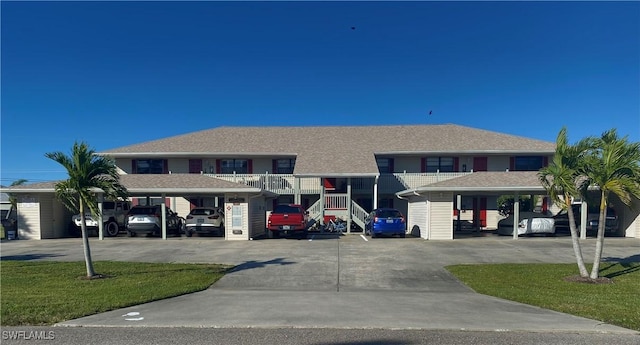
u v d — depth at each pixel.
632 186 8.95
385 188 24.53
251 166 26.34
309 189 25.03
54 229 20.06
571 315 6.60
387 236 19.64
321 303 7.46
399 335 5.55
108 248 15.59
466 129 28.16
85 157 9.93
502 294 8.20
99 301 7.36
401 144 25.95
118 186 10.49
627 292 8.31
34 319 6.23
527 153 24.72
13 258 13.31
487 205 25.64
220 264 11.90
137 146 26.52
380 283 9.49
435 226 18.36
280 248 15.22
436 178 24.25
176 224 20.92
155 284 9.02
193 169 26.19
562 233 20.89
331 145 26.31
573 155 9.73
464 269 10.99
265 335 5.54
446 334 5.59
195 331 5.71
